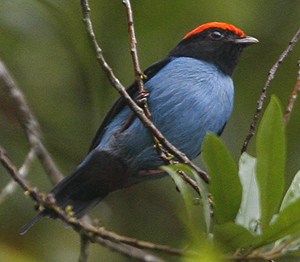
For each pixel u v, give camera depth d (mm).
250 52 12875
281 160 5734
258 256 5898
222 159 5859
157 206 12617
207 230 5988
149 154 9750
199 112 10141
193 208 5766
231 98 10602
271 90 12852
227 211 6051
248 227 6945
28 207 11891
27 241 11656
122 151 9695
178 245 12148
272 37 12711
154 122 10102
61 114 12969
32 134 10195
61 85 12984
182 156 7469
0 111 12773
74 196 9367
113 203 12586
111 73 7434
